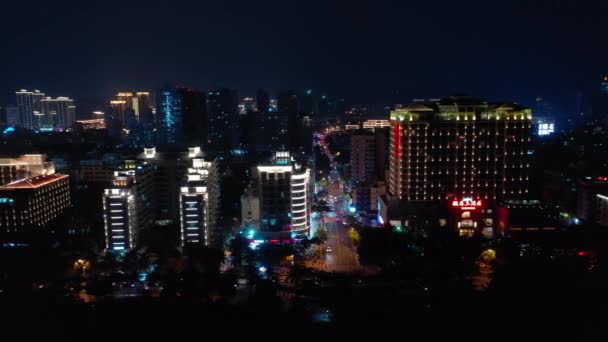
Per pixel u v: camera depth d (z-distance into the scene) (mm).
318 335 132000
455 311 137000
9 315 149375
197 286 172000
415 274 185875
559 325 120562
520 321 125000
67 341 133250
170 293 166625
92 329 139125
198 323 142250
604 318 122750
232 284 179000
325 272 196875
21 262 199875
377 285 177000
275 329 137125
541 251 198125
